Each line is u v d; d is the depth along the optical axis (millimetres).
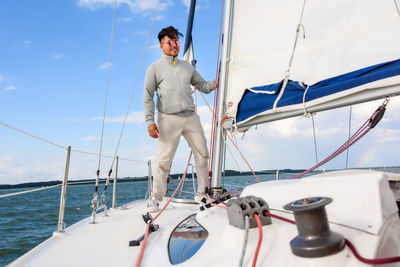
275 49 1881
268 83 1889
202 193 2514
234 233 825
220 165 2191
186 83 2455
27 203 19781
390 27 1483
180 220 1364
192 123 2484
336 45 1646
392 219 767
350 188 816
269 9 1903
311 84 1685
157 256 986
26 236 7262
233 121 2051
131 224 1883
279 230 810
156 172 2414
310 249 617
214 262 759
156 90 2506
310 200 648
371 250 629
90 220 2102
